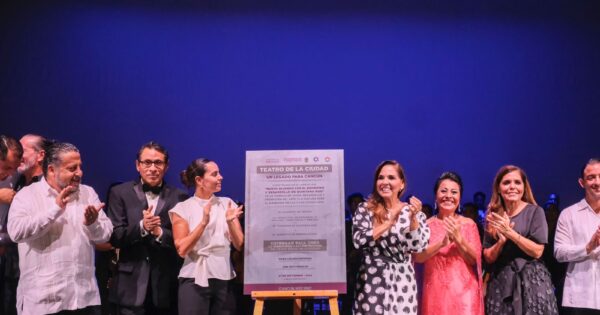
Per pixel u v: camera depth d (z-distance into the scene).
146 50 7.72
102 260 4.42
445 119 8.00
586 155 8.06
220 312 3.88
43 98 7.49
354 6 8.02
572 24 8.14
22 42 7.50
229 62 7.84
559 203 7.85
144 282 3.83
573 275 3.97
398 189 3.88
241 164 7.78
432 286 3.97
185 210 3.91
